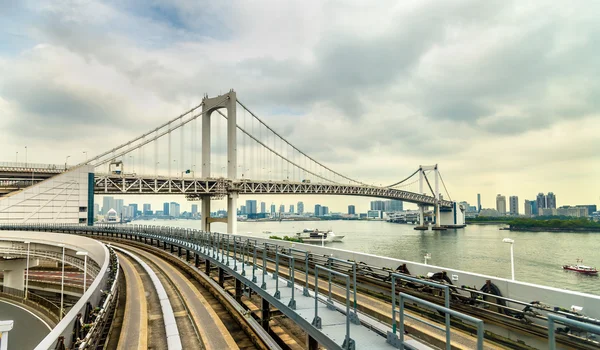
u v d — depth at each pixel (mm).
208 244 18688
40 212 58375
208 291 16391
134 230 42844
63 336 7391
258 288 10586
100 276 12852
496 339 7062
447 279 9234
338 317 7422
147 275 20703
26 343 25906
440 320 8195
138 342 10227
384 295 10359
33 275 47156
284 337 10305
